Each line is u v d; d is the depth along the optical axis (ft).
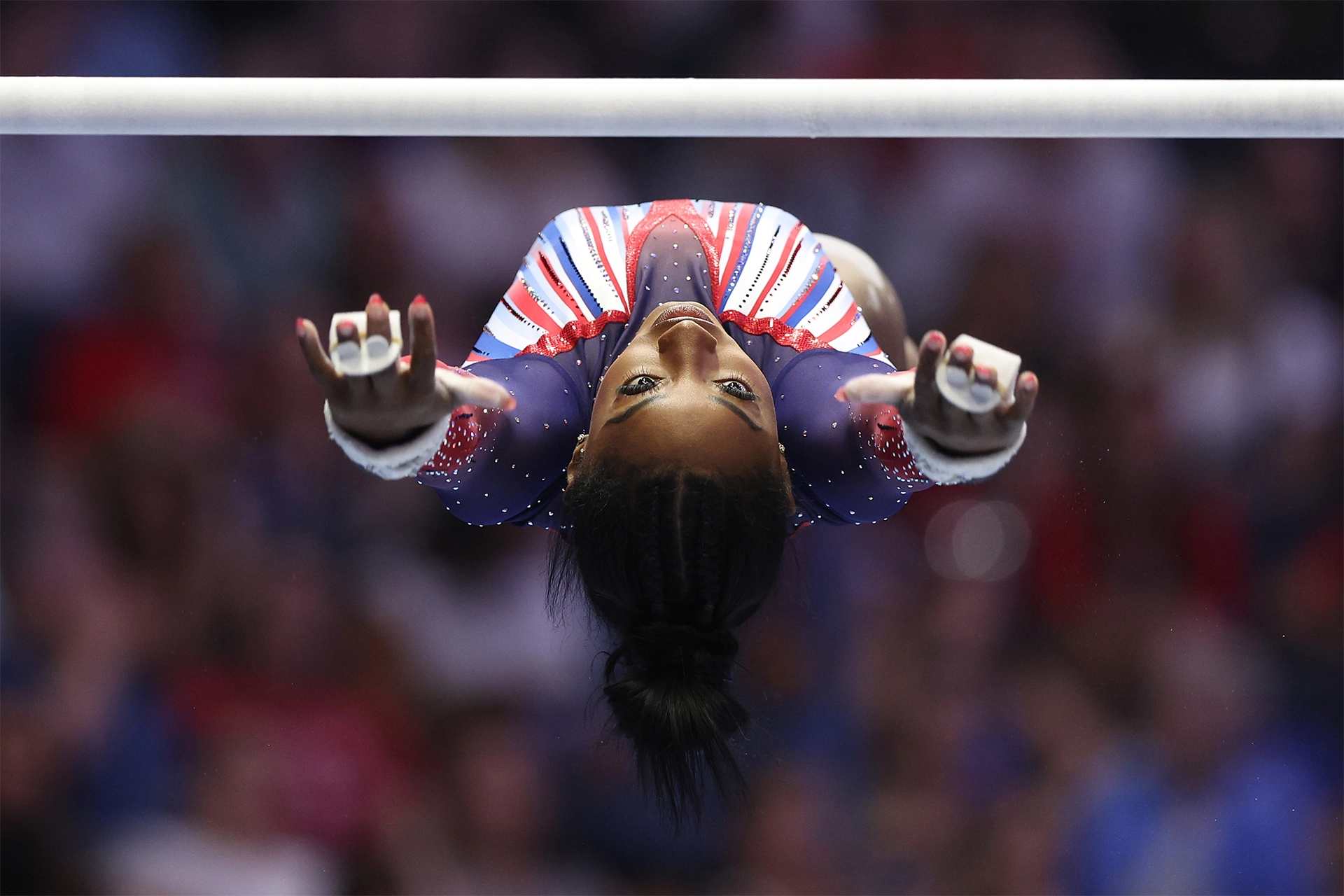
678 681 26.45
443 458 26.30
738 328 30.37
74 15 72.90
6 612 60.85
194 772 58.80
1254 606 67.10
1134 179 74.59
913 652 62.69
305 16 76.48
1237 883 58.49
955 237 73.31
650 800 59.47
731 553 26.12
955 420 24.35
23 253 67.97
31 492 63.98
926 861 59.31
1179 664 62.80
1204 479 68.74
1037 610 65.10
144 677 60.44
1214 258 73.05
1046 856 59.26
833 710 60.49
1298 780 60.54
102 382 66.39
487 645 64.23
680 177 75.66
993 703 62.49
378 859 58.49
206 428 66.13
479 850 59.72
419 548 65.67
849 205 74.13
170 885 56.03
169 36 74.28
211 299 69.21
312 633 62.23
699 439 25.89
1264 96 28.53
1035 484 67.10
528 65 76.74
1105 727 62.18
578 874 59.77
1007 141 74.18
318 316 70.23
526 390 28.50
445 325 71.31
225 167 71.15
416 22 75.97
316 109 28.66
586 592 27.63
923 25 76.74
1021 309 72.38
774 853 58.65
